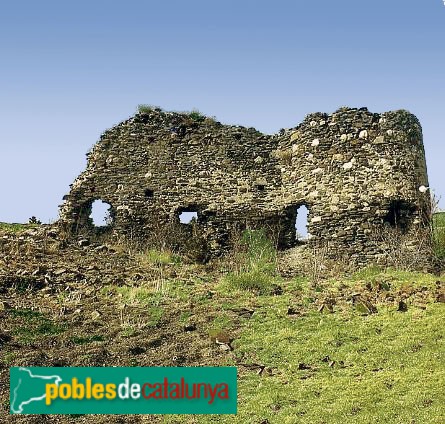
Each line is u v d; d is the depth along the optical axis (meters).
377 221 19.34
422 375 10.34
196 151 21.11
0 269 15.67
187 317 13.46
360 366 10.91
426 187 19.95
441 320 12.22
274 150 21.39
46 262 16.77
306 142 20.70
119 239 19.95
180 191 20.73
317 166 20.38
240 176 21.05
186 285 15.68
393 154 19.78
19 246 17.59
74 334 12.59
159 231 20.09
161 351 11.96
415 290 14.11
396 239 18.70
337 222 19.69
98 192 20.52
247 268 17.05
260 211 20.72
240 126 21.52
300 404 9.85
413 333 11.84
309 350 11.60
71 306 14.08
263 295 14.82
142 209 20.48
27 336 12.30
